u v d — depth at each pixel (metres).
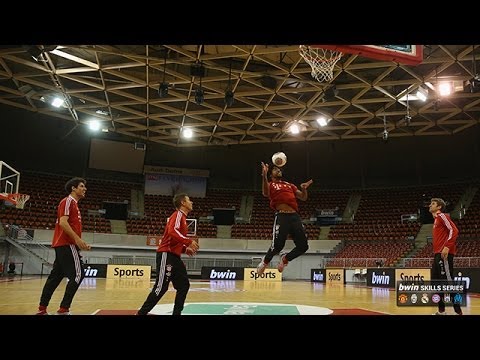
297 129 21.16
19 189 21.66
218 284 14.47
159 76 17.23
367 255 21.31
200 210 24.91
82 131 24.31
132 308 5.52
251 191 26.69
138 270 17.45
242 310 5.55
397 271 13.48
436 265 5.63
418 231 22.25
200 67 15.09
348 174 26.09
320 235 23.78
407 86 17.23
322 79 15.87
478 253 17.77
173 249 4.25
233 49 15.09
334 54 12.40
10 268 18.34
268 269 19.11
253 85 17.94
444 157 24.14
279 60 15.83
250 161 27.05
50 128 23.55
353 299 8.08
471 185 23.06
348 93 18.06
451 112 19.28
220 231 23.84
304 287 13.60
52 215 21.06
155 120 22.08
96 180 24.66
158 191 25.36
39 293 8.14
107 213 23.02
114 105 19.52
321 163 26.36
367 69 15.91
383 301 7.55
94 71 16.88
